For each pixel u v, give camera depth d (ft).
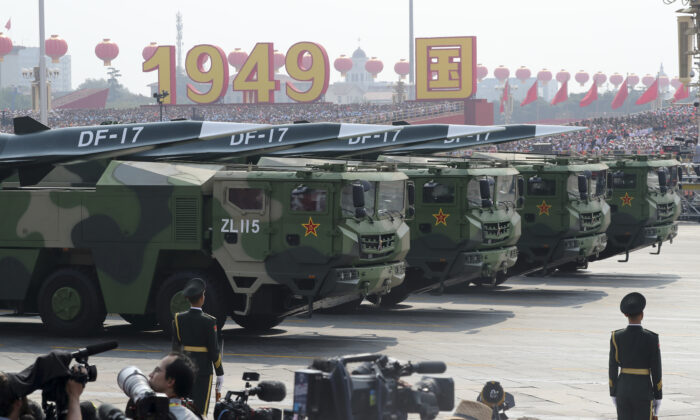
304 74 308.19
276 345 53.93
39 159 57.77
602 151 197.88
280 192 51.78
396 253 56.18
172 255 54.95
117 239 54.19
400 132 75.56
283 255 51.85
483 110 295.69
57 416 17.87
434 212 67.41
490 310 70.18
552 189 77.51
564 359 50.16
